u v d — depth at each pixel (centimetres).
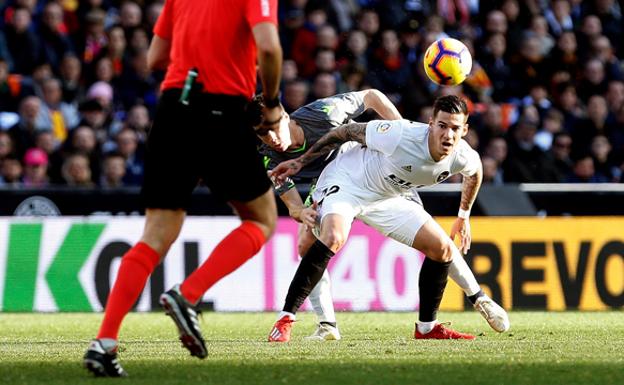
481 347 1997
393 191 2169
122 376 1484
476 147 4316
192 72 1491
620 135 4662
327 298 2245
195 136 1500
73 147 3912
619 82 4906
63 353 1888
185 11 1533
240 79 1512
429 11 4966
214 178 1524
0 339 2289
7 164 3850
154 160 1520
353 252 3347
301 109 2170
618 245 3462
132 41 4441
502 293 3397
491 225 3406
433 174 2117
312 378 1481
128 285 1490
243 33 1505
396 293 3359
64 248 3291
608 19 5297
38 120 4088
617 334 2380
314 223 2019
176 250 3291
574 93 4806
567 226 3444
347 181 2184
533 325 2698
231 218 3331
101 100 4228
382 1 4891
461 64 2389
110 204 3397
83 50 4525
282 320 2170
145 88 4419
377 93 2267
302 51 4622
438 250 2164
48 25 4459
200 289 1512
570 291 3431
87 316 3092
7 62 4406
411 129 2081
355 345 2050
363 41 4606
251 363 1673
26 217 3306
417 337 2245
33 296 3272
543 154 4325
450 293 3381
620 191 3516
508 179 4272
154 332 2503
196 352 1480
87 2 4619
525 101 4769
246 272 3338
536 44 4891
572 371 1579
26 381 1444
